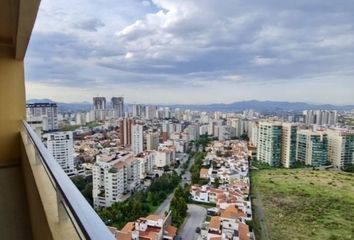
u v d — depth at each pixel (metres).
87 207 0.62
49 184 1.79
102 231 0.49
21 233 2.38
